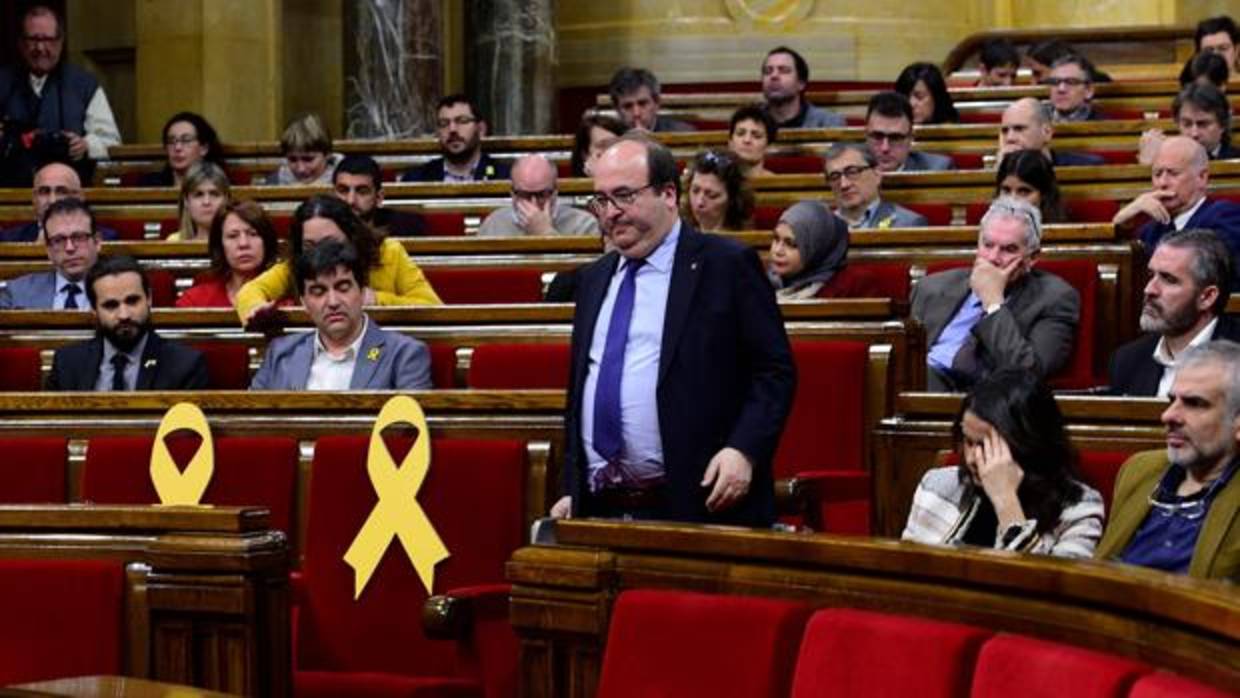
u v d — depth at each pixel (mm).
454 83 28219
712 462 9016
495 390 11508
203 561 8484
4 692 6926
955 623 6523
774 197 17750
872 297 13289
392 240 14312
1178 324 10758
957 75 25344
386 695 9234
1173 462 8219
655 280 9328
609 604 7562
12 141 20891
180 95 25938
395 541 9992
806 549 6984
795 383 9219
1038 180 15016
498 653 9383
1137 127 19906
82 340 13695
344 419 10891
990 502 8773
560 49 28672
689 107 24078
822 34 28156
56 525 8797
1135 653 5934
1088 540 8477
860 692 6461
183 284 15977
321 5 26922
